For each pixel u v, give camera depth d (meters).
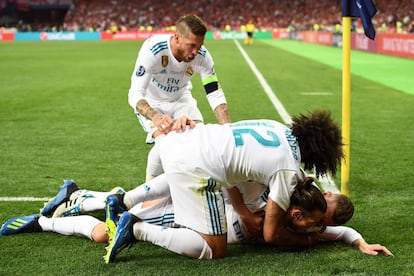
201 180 3.64
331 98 12.35
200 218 3.68
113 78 17.19
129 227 3.68
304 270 3.56
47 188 5.62
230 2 65.06
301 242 3.90
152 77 5.05
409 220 4.61
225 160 3.64
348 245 4.01
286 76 17.33
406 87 14.48
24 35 56.66
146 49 4.64
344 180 4.90
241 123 3.82
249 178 3.68
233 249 3.98
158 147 3.93
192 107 5.30
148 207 4.05
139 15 64.94
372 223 4.54
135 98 4.51
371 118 9.80
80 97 12.70
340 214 3.82
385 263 3.68
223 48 35.25
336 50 32.81
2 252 3.89
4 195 5.37
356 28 38.16
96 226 4.08
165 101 5.18
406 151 7.22
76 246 4.00
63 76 17.81
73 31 61.94
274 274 3.50
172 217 4.00
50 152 7.25
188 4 65.38
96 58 26.84
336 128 3.75
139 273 3.52
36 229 4.26
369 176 6.02
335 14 59.47
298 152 3.70
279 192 3.58
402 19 45.50
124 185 5.77
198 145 3.69
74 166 6.53
